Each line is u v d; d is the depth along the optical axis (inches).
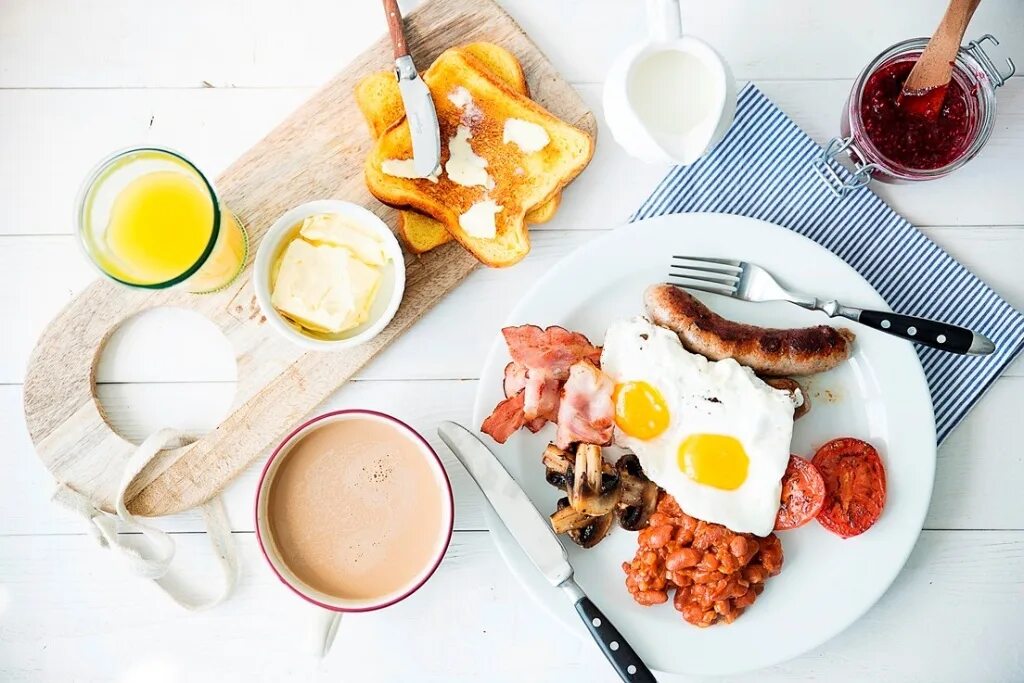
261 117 28.1
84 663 27.9
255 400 27.2
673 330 25.7
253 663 28.0
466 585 27.8
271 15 28.2
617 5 28.0
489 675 27.9
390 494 25.9
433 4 27.2
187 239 25.9
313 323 26.1
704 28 28.0
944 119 25.8
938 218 27.8
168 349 27.9
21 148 28.1
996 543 27.5
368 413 25.3
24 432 27.9
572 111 27.3
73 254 28.1
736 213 27.5
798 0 28.0
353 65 27.2
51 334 27.1
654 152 25.0
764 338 25.5
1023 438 27.5
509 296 27.8
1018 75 27.7
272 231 25.8
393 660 28.0
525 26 28.0
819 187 27.3
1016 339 27.1
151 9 28.2
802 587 26.3
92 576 28.0
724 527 25.4
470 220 26.8
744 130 27.3
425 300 27.2
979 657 27.5
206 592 28.0
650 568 25.6
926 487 26.1
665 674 27.8
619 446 26.4
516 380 26.0
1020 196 27.7
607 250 26.4
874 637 27.7
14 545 27.9
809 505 25.5
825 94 28.0
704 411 25.5
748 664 26.1
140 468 26.2
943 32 23.8
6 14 28.1
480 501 27.7
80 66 28.2
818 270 26.3
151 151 25.4
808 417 26.7
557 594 26.0
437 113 26.7
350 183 27.4
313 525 25.8
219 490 27.4
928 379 27.3
